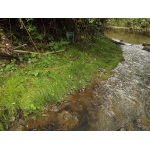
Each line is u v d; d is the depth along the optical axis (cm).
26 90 374
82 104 397
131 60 745
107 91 461
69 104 390
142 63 722
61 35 632
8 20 505
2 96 343
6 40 435
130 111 396
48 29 600
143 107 414
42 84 400
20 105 343
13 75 404
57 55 539
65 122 339
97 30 829
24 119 333
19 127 317
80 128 331
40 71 434
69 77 463
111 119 364
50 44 560
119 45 1052
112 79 529
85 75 505
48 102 380
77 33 641
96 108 390
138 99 443
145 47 990
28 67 447
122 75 569
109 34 1612
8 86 370
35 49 528
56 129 323
